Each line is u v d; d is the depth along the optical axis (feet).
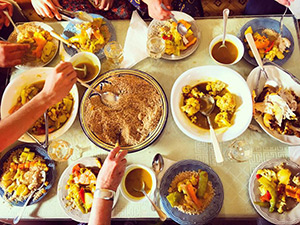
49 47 4.59
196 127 4.09
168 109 4.13
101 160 4.14
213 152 4.07
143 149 4.02
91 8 5.58
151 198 3.80
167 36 4.44
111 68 4.53
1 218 3.97
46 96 3.66
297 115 3.96
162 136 4.18
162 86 4.41
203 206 3.72
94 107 4.14
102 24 4.69
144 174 3.94
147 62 4.56
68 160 4.16
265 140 4.06
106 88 4.24
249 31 4.41
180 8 5.55
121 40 4.72
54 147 4.10
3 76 5.77
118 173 3.62
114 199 3.81
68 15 4.92
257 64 4.29
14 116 3.59
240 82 4.03
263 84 4.16
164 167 4.02
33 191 3.97
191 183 3.80
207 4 6.86
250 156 3.89
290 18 4.55
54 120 4.20
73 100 4.33
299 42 4.44
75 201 3.85
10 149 4.20
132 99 4.17
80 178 3.92
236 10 6.78
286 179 3.66
